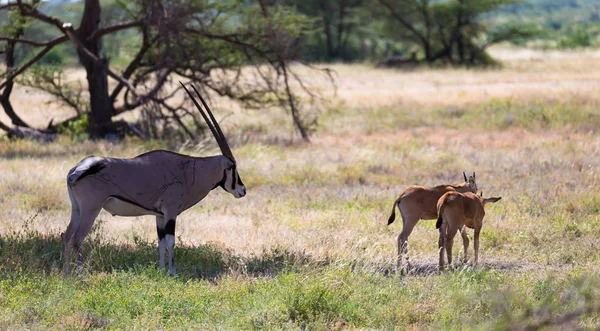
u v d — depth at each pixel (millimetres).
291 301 20328
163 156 25188
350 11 195375
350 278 22781
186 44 65000
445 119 76062
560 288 21312
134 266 24172
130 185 24297
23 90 104812
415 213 26375
